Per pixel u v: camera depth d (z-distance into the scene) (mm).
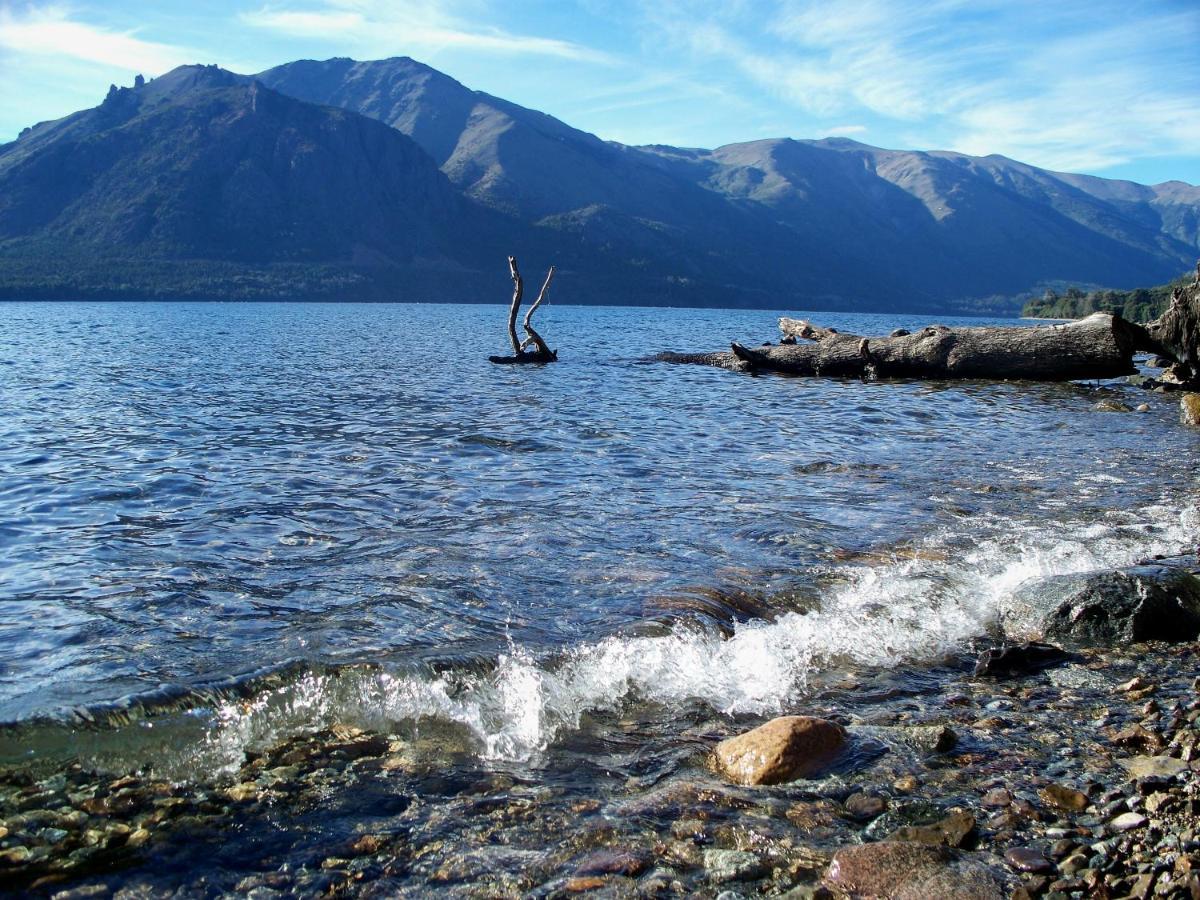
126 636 6043
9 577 7344
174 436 14805
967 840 3953
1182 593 7027
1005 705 5488
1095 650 6508
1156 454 14148
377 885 3555
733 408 19688
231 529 8930
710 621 6551
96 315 90000
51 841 3766
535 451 13703
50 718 4766
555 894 3514
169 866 3637
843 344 27562
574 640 6121
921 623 6828
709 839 3924
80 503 10008
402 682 5375
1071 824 4109
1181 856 3805
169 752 4555
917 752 4816
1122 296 118125
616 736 4969
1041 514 10055
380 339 49156
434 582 7289
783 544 8625
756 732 4770
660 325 81875
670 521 9430
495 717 5082
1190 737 4969
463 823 4016
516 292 31578
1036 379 25609
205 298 199625
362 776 4414
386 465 12422
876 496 10820
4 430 15203
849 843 3924
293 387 23094
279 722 4918
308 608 6648
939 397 22438
